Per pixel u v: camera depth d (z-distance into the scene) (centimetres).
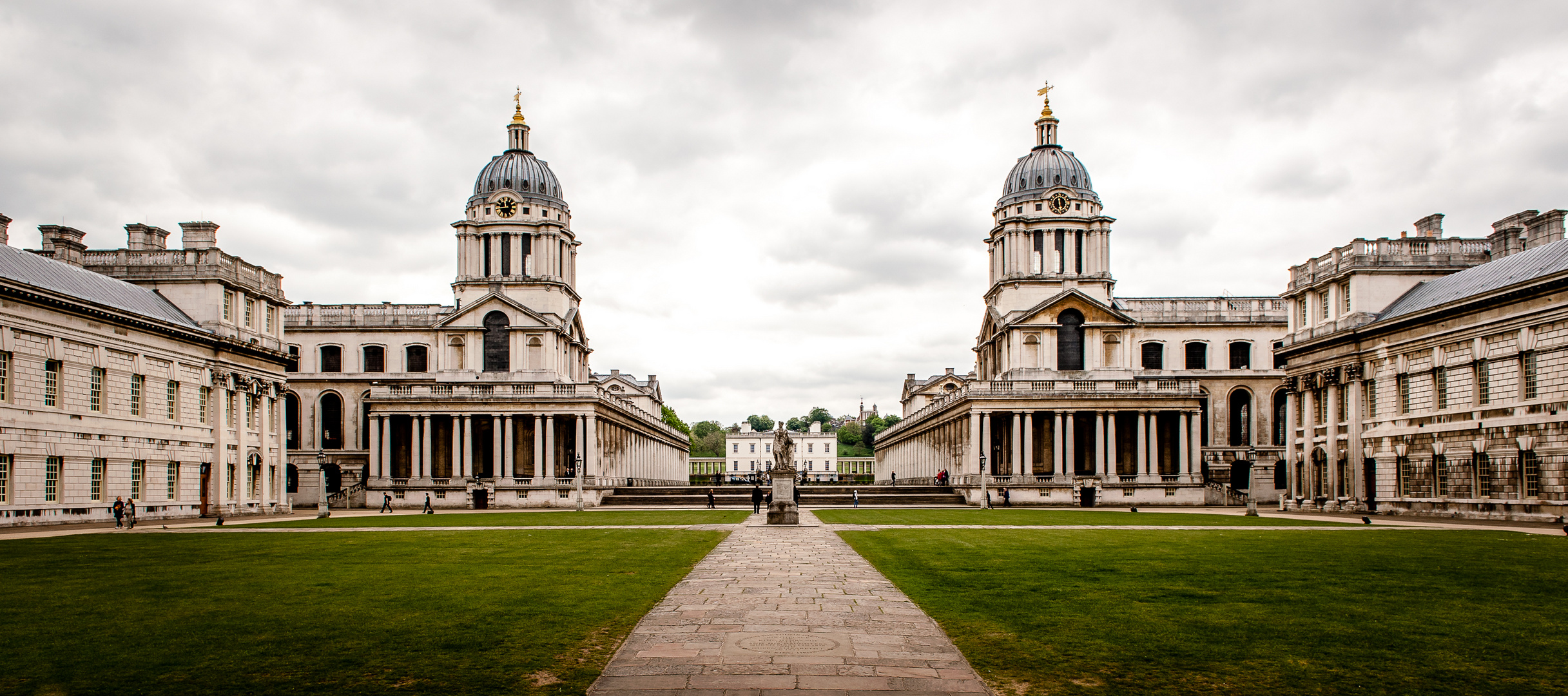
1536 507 5353
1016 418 9581
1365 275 7031
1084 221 10419
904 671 1554
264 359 7725
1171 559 3172
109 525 5597
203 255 7169
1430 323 6219
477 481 9112
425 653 1673
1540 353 5359
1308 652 1684
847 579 2645
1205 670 1561
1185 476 9362
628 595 2320
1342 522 5547
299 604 2202
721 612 2073
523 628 1897
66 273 6200
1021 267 10462
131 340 6203
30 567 3023
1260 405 10556
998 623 1942
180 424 6681
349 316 10675
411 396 9525
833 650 1703
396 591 2411
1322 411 7494
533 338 10212
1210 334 10750
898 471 15000
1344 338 7044
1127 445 10212
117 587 2512
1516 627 1909
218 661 1623
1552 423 5253
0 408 5228
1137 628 1895
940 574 2766
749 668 1570
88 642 1780
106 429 5956
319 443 10444
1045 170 10619
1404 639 1788
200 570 2925
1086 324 10081
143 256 7194
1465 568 2875
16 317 5325
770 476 5331
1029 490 9094
